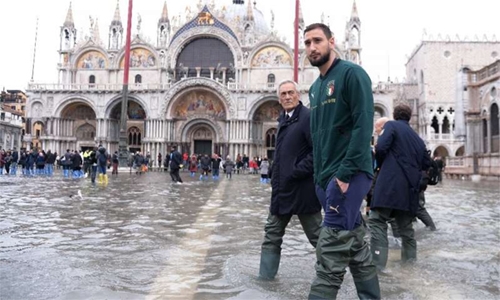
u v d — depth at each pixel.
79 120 65.44
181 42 64.94
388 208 6.98
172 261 7.12
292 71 63.19
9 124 80.50
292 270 6.61
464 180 39.62
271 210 6.18
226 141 61.91
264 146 63.44
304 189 5.98
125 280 6.00
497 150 40.22
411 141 7.25
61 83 63.38
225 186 26.88
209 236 9.39
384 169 7.14
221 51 65.50
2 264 6.80
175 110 63.28
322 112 5.04
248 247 8.30
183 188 23.94
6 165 37.97
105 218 11.82
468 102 44.84
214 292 5.50
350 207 4.71
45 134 62.50
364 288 4.99
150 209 13.97
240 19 80.44
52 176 34.91
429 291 5.65
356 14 65.25
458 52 72.94
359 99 4.64
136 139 65.88
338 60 5.12
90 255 7.48
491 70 41.69
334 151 4.91
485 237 9.61
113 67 65.62
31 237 9.03
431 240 9.24
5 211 12.91
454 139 70.19
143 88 61.56
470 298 5.39
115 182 27.92
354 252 4.90
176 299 5.22
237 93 60.81
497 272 6.62
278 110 63.31
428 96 72.56
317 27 5.07
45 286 5.68
